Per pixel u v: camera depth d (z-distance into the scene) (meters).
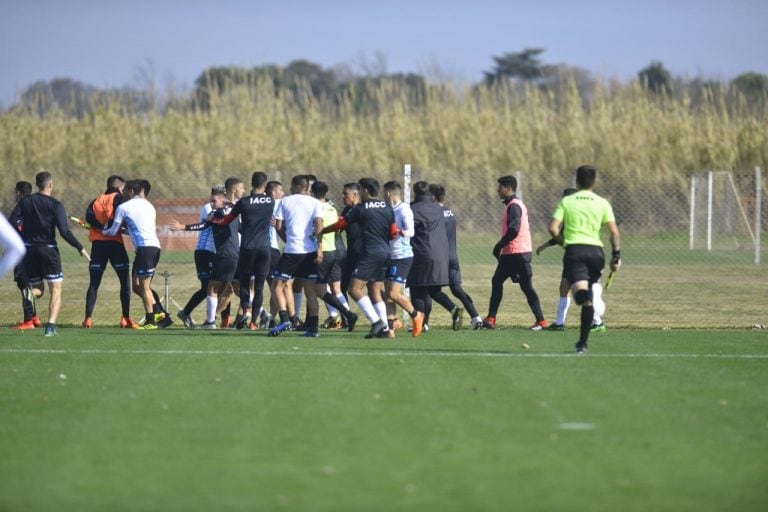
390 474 22.38
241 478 22.03
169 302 69.69
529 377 35.97
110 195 53.94
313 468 22.89
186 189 129.62
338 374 36.44
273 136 154.12
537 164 144.12
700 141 142.38
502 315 62.41
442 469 22.83
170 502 20.22
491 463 23.39
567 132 147.62
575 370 37.78
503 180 52.91
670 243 120.75
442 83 163.50
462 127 151.25
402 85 183.25
